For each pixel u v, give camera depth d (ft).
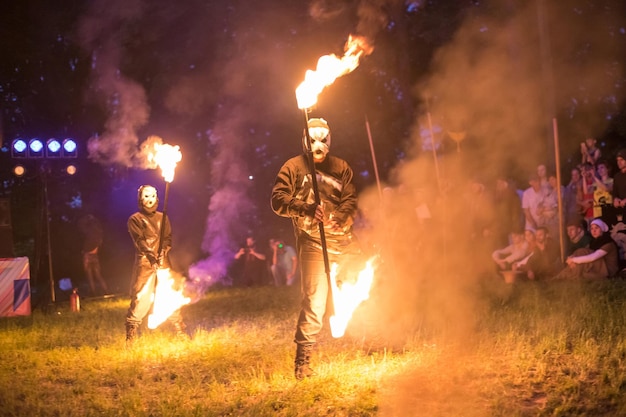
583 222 42.32
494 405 17.83
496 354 22.21
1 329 36.19
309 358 21.67
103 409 19.88
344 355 23.81
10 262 42.50
